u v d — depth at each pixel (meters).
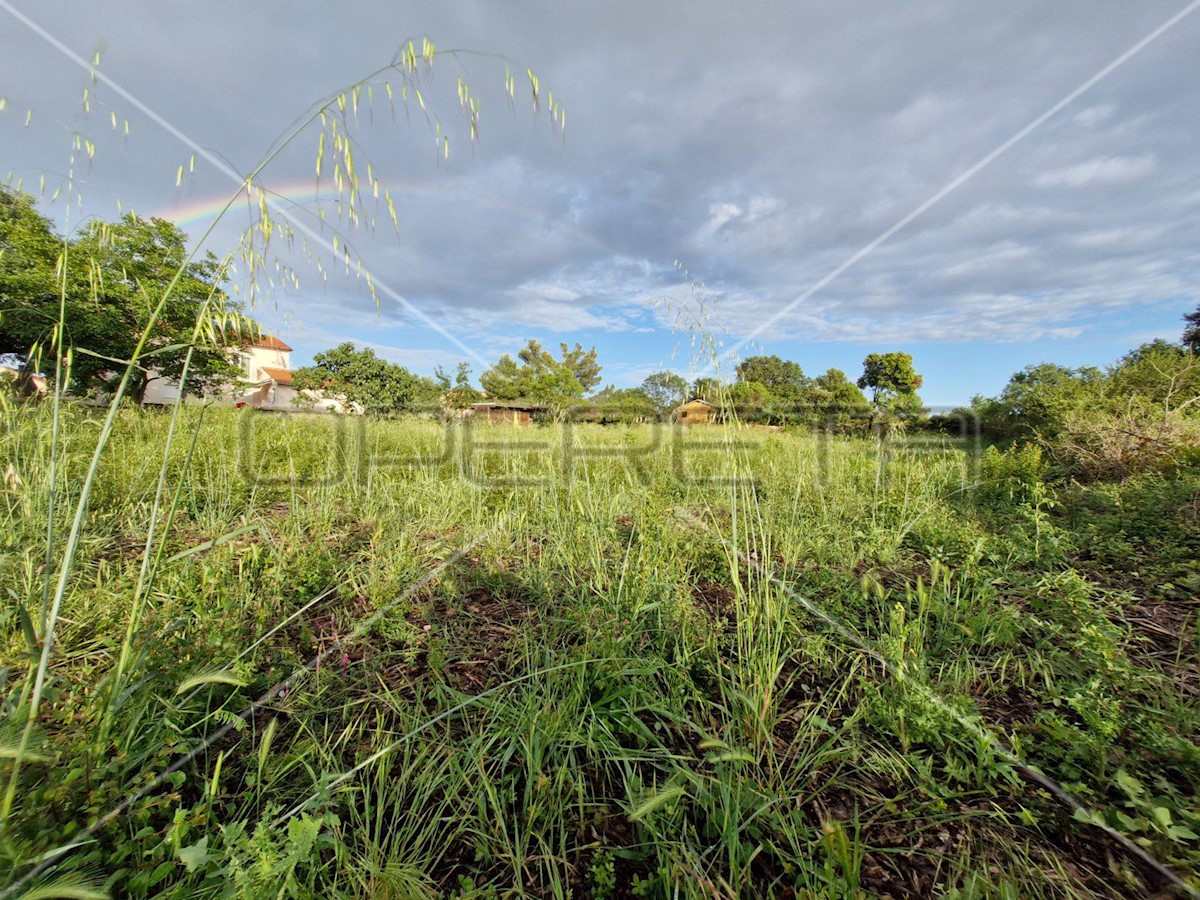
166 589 2.17
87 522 3.11
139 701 1.32
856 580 2.70
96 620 1.99
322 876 1.09
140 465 4.10
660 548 2.74
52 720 1.20
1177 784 1.33
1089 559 2.95
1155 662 1.89
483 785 1.34
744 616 2.04
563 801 1.33
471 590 2.75
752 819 1.24
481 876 1.18
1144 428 4.72
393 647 2.15
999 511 4.20
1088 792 1.29
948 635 2.06
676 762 1.44
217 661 1.58
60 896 0.86
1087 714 1.42
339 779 1.18
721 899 1.06
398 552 2.94
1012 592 2.54
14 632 1.75
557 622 2.26
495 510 4.19
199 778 1.35
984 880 1.08
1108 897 1.08
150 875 0.93
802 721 1.68
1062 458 5.41
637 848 1.23
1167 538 2.97
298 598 2.45
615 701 1.68
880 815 1.31
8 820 0.91
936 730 1.46
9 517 2.50
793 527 3.17
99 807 1.00
